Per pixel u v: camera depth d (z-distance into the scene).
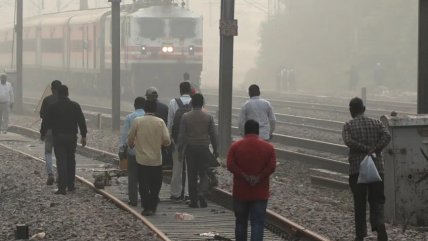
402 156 24.39
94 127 61.28
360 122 21.70
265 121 29.91
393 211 24.59
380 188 21.78
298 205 27.52
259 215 19.81
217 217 26.30
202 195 27.94
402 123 24.34
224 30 41.81
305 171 38.19
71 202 28.33
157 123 26.23
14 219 25.62
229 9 41.81
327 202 29.17
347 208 27.97
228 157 19.92
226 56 42.06
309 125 61.47
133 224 24.22
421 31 30.05
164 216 26.38
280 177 36.28
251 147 19.75
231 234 23.42
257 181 19.62
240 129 30.16
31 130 57.22
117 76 57.84
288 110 74.94
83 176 35.88
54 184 32.88
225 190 29.48
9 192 31.17
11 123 64.81
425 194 24.47
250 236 21.64
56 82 30.50
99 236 22.53
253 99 30.06
